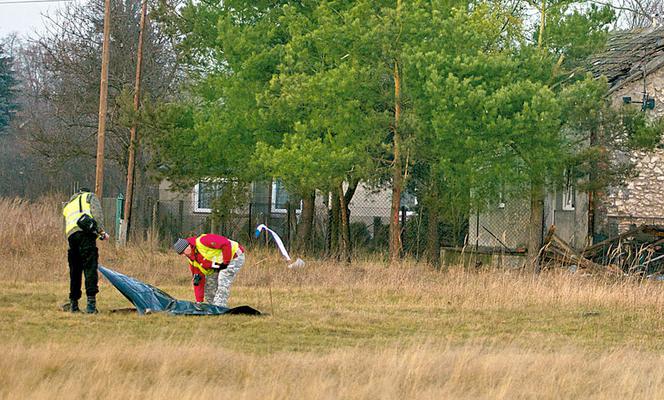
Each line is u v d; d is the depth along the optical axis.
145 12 80.88
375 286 48.78
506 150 61.50
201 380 24.22
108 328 32.81
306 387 23.20
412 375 25.36
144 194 98.69
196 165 77.06
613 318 41.75
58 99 101.12
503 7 67.06
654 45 74.31
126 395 21.59
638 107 73.38
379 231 86.94
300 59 66.62
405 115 61.50
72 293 36.22
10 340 28.88
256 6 74.19
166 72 103.12
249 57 70.06
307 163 61.97
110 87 98.69
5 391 21.59
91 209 36.00
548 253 63.09
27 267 50.81
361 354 28.86
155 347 27.28
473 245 77.31
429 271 56.12
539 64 61.88
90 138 103.44
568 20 63.56
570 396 24.89
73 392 21.55
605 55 74.12
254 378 24.75
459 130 58.47
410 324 37.75
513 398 24.22
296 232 81.75
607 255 62.22
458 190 63.81
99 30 101.06
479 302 44.84
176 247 37.59
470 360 27.80
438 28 61.97
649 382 26.41
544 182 62.84
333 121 62.91
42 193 118.44
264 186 90.31
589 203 72.50
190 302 37.25
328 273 53.34
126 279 37.06
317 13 65.69
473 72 60.06
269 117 67.44
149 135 75.31
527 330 38.19
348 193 76.56
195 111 76.81
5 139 144.25
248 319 36.06
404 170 66.44
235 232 83.81
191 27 76.12
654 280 55.16
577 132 63.38
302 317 37.50
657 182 74.06
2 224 62.38
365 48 62.62
